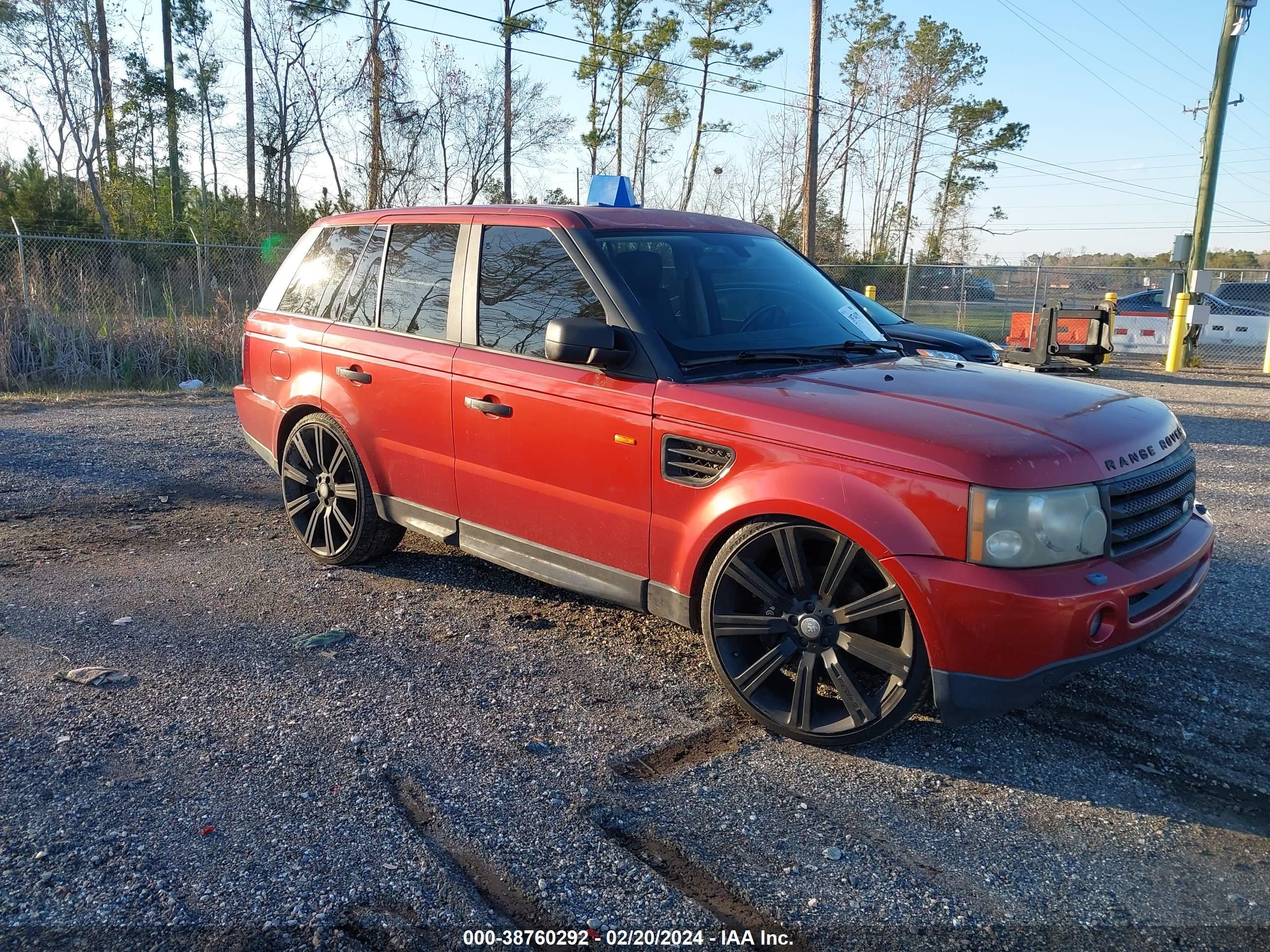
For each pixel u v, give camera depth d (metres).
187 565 5.07
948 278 22.25
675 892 2.46
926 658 2.93
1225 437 9.52
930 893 2.49
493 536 4.14
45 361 11.80
